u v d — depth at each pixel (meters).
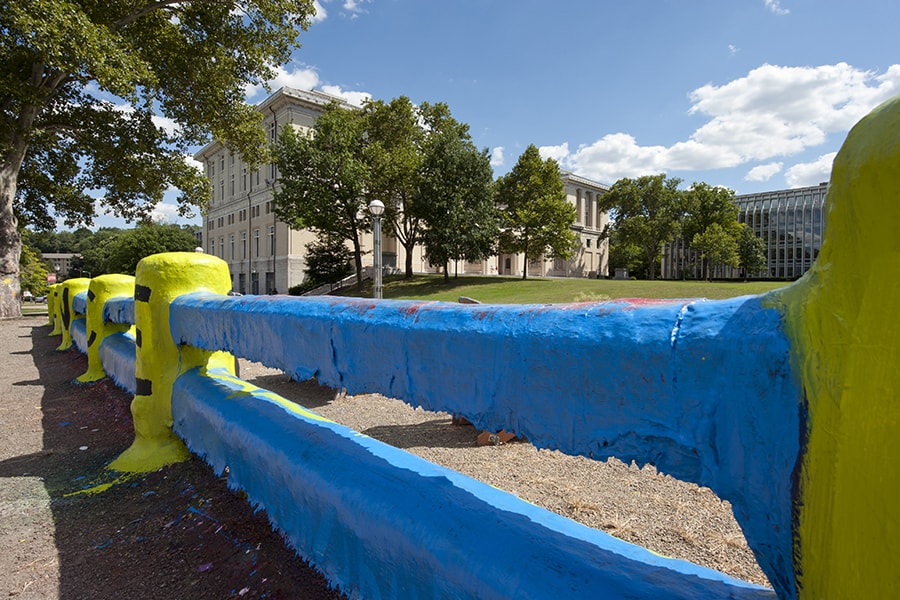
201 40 19.59
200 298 3.35
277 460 2.39
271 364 2.29
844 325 0.66
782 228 71.69
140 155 21.17
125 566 2.40
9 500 3.17
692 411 0.90
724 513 2.94
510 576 1.27
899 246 0.59
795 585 0.80
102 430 4.69
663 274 77.75
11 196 18.92
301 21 19.94
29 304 44.00
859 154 0.62
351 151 30.97
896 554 0.61
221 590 2.18
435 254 32.09
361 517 1.78
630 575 1.19
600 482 3.44
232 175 54.62
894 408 0.60
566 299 21.45
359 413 5.39
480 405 1.30
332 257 37.34
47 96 17.41
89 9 15.74
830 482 0.69
